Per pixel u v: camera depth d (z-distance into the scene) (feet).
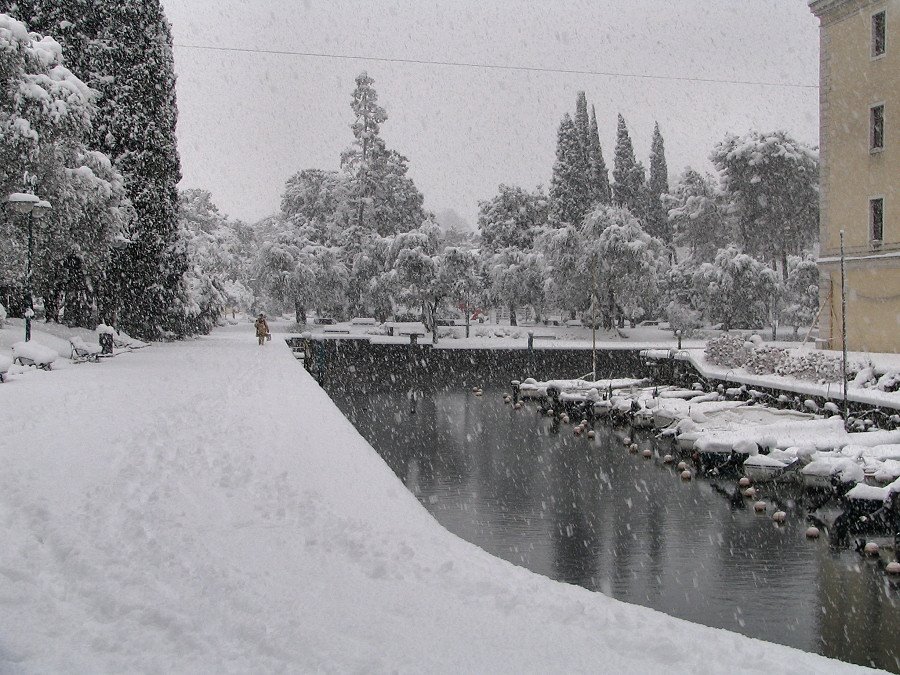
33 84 72.54
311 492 24.90
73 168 82.33
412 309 223.30
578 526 39.40
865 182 91.45
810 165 202.90
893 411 56.90
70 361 78.13
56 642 13.29
